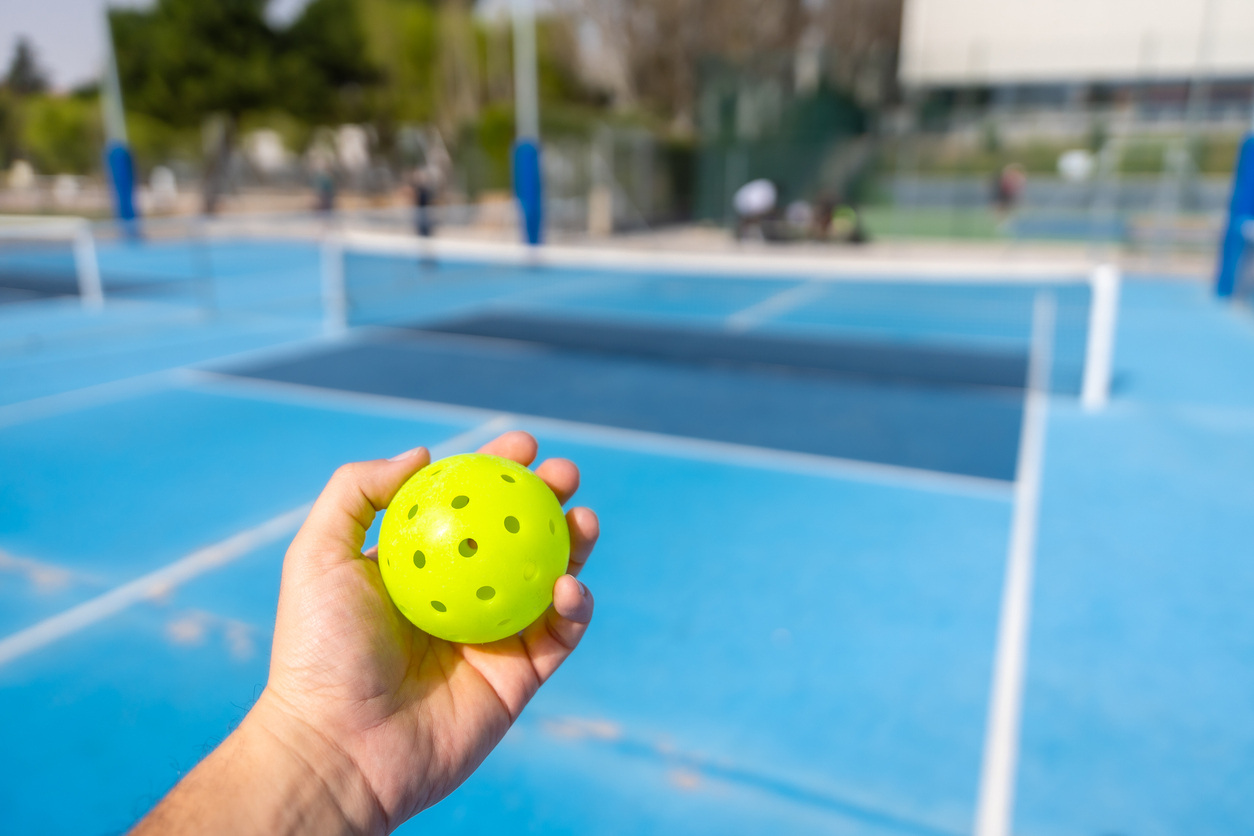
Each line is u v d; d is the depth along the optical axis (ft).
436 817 8.61
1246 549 14.79
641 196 85.10
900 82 85.56
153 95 103.19
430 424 22.07
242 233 68.64
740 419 22.76
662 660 11.35
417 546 3.60
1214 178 65.05
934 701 10.47
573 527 4.32
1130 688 10.77
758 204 67.82
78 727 9.86
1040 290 47.65
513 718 4.05
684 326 37.09
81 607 12.55
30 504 16.56
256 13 105.91
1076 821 8.54
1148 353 31.04
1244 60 68.28
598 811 8.69
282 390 25.34
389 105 119.65
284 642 3.59
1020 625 12.25
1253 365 29.01
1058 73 75.10
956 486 17.80
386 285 48.03
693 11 122.62
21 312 38.52
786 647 11.66
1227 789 9.02
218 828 3.00
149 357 29.66
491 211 75.72
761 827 8.46
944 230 73.72
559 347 32.19
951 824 8.48
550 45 126.41
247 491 17.30
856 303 44.06
